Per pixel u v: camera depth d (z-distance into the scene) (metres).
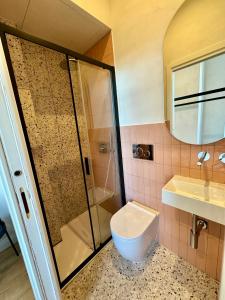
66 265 1.38
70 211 1.97
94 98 1.70
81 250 1.54
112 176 1.81
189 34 0.96
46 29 1.31
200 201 0.89
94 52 1.59
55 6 1.06
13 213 0.72
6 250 1.60
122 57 1.34
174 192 1.02
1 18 1.13
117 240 1.20
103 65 1.36
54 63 1.62
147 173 1.42
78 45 1.58
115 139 1.63
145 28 1.13
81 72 1.62
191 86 1.02
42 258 0.82
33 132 1.40
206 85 0.96
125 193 1.72
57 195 1.81
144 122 1.32
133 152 1.48
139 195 1.56
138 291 1.14
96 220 1.76
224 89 0.90
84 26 1.29
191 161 1.10
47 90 1.61
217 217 0.85
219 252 1.10
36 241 0.79
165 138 1.21
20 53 1.21
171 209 1.32
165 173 1.28
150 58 1.15
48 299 0.88
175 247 1.38
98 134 1.81
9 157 0.66
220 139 0.94
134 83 1.31
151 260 1.37
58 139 1.75
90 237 1.65
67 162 1.87
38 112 1.56
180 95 1.07
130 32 1.22
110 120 1.62
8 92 0.64
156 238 1.51
